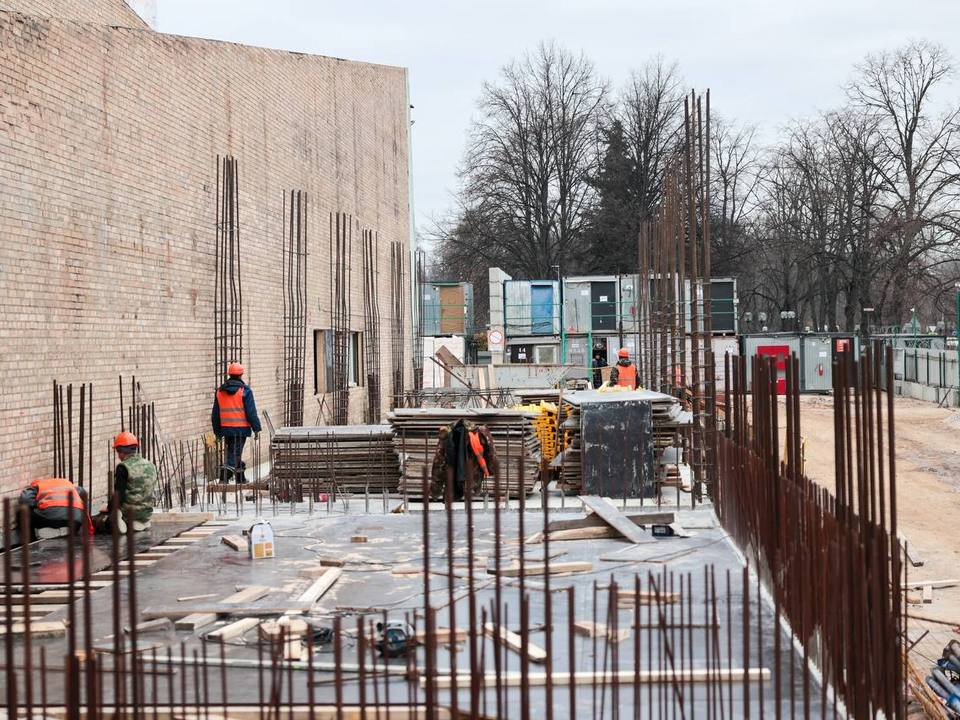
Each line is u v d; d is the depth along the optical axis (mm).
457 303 49844
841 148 58625
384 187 34812
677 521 13195
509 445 16047
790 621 8000
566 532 12125
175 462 17953
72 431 14242
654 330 25719
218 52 20328
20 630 8461
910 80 56125
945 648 11445
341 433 17047
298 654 7676
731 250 64500
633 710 6594
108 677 7285
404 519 13820
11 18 12945
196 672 6344
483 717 6324
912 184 56125
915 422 37031
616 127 61406
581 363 43781
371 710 6582
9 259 12836
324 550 11734
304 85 26109
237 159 21375
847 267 63344
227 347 20297
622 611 8828
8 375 12781
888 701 6496
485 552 11445
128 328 16312
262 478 19141
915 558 16453
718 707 6762
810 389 50812
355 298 31000
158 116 17531
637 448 15484
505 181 61406
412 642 7098
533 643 7949
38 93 13562
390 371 35156
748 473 10641
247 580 10219
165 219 17812
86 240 14906
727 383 12867
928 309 77438
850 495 7371
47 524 12289
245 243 21828
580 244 62625
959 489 23078
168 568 10844
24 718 6566
